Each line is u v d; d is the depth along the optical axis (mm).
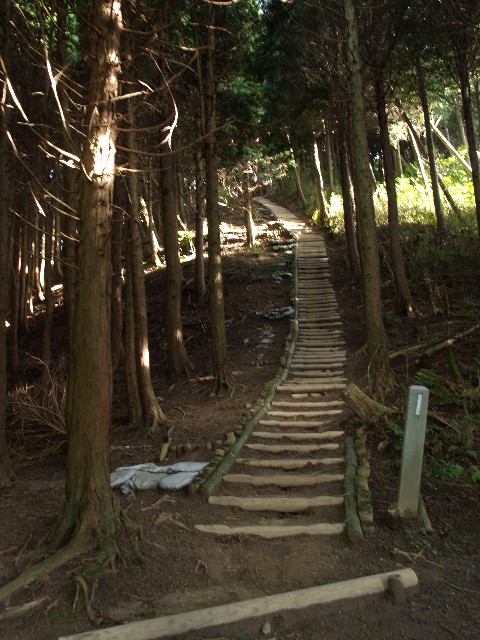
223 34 10758
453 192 19406
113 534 4039
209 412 8984
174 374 11734
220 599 3484
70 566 3689
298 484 5480
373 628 3264
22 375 13961
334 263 18438
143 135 10812
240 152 15641
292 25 12547
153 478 5637
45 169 9383
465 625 3291
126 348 8609
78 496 4074
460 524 4602
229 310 15367
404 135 24500
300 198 29094
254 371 11375
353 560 3988
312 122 17703
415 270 14305
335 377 10141
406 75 14102
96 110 4074
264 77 14391
